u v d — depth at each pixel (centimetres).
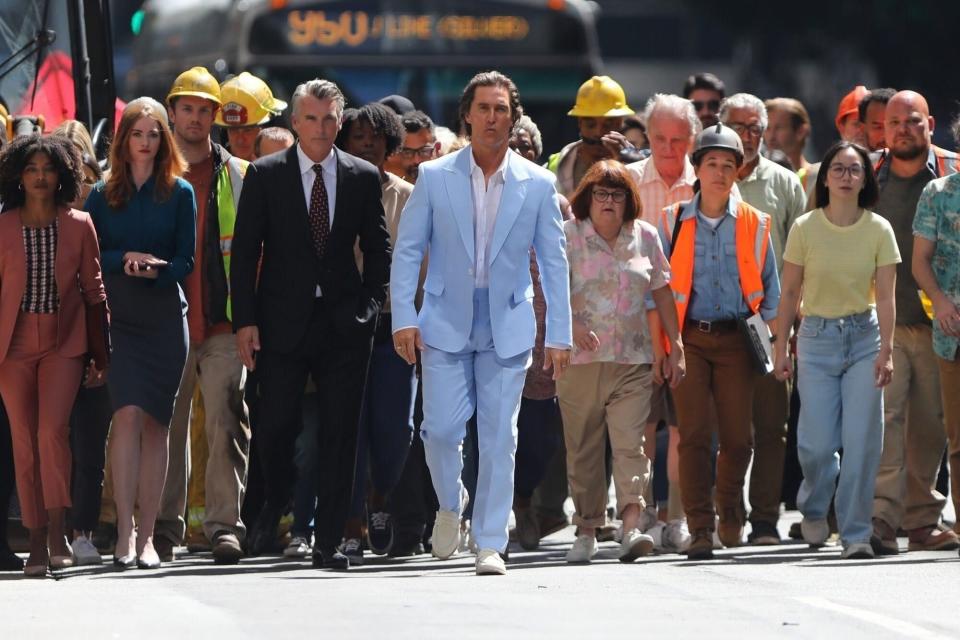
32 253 3030
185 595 2686
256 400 3422
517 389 2945
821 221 3291
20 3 4016
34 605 2581
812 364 3306
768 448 3584
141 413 3170
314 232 3070
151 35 7962
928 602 2645
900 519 3434
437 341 2930
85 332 3073
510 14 6594
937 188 3325
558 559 3322
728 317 3325
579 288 3241
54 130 3406
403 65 6569
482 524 2977
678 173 3597
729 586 2823
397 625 2361
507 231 2922
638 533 3231
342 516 3112
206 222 3312
